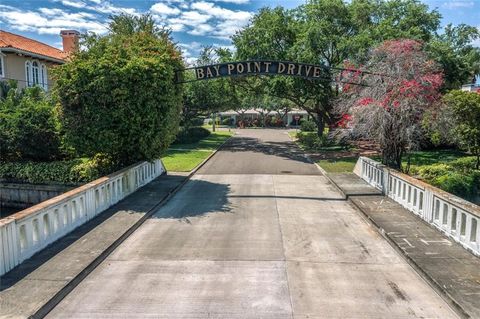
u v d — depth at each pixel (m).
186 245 7.98
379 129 13.71
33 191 15.54
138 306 5.47
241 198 12.60
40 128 15.92
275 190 14.00
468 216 7.32
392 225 8.98
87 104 11.70
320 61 24.89
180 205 11.59
